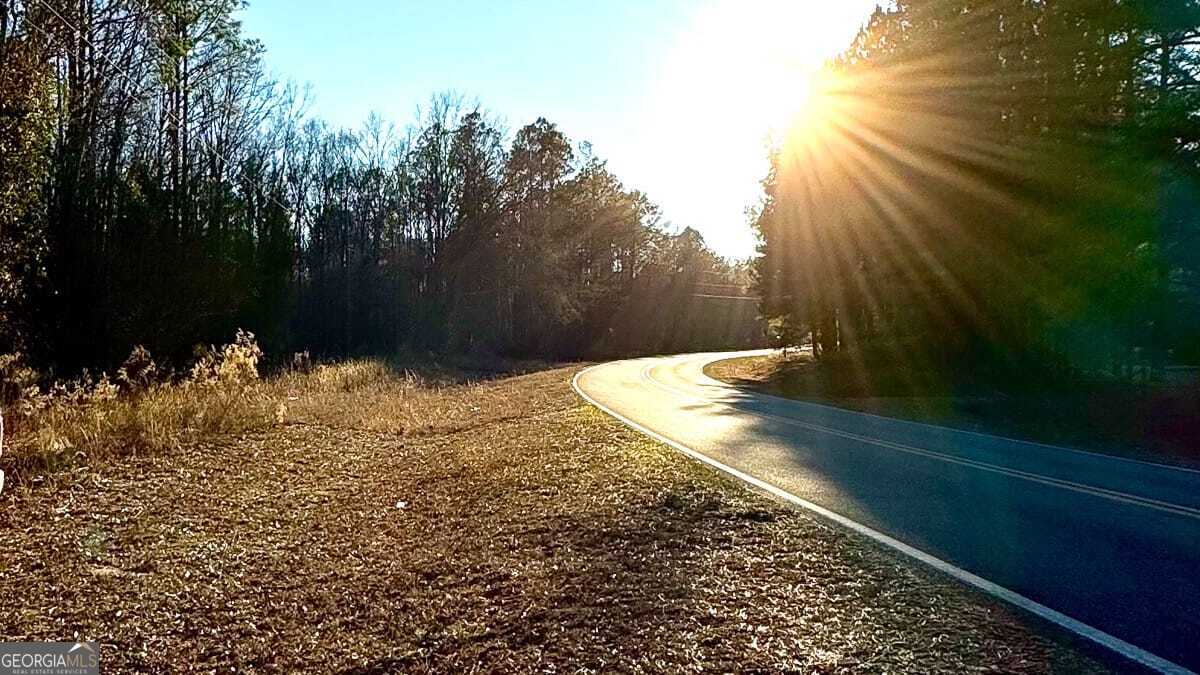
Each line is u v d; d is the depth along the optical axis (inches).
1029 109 671.1
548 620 172.7
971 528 248.7
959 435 502.3
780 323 1290.6
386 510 299.1
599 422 549.3
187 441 449.1
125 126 890.1
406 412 617.3
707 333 2893.7
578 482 332.5
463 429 557.6
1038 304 679.1
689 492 304.2
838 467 368.5
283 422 546.6
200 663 158.2
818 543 229.9
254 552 240.4
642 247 2635.3
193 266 919.7
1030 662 146.9
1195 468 376.5
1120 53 612.7
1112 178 593.6
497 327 1980.8
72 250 780.0
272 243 1226.6
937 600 180.5
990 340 755.4
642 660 150.2
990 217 697.6
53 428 412.5
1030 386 715.4
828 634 160.9
